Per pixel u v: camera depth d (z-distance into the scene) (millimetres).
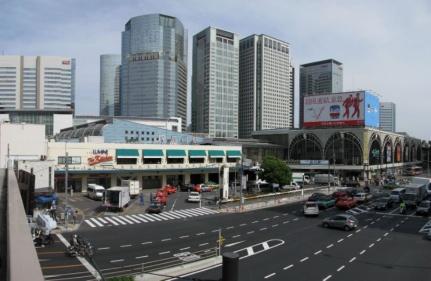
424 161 180625
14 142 60781
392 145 132000
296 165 116562
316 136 117000
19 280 3947
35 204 45688
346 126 112188
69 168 65812
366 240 34500
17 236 5559
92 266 25250
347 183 95688
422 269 25359
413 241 34250
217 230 38594
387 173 122312
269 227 40562
